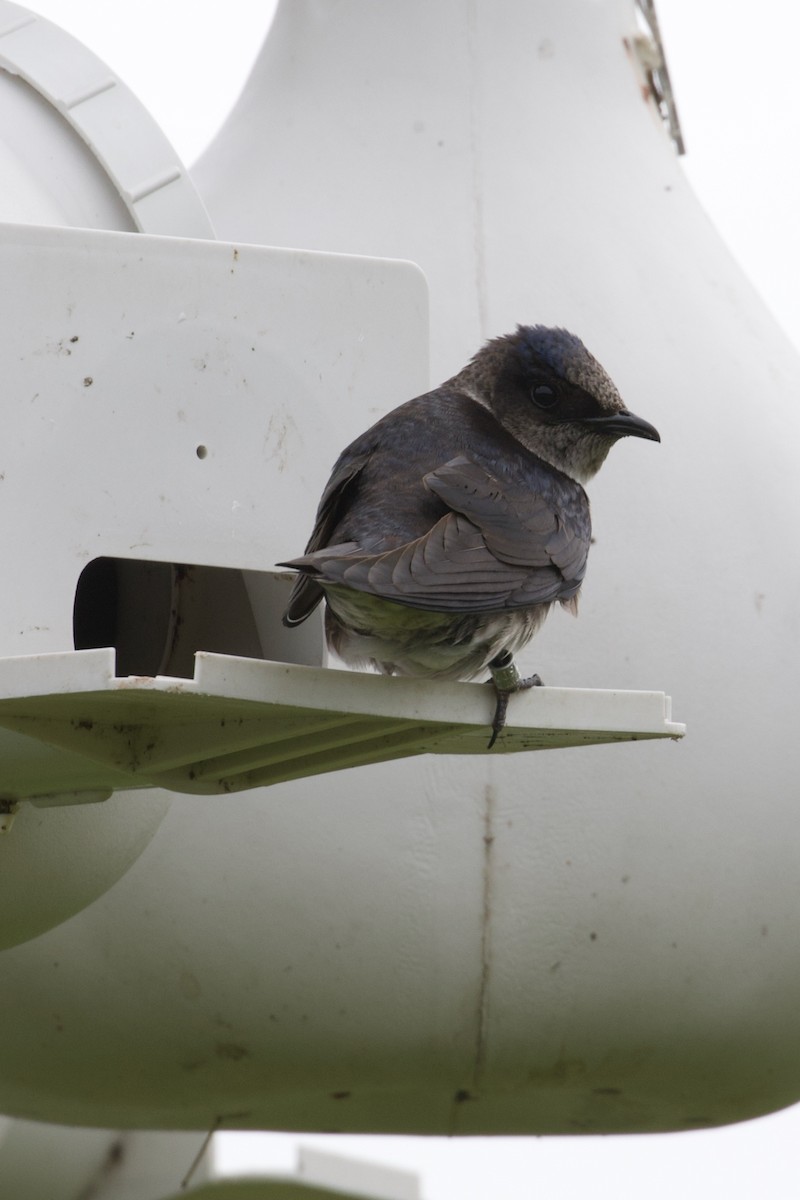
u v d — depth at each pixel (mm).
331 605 8016
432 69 12867
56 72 10969
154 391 9219
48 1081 12297
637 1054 12094
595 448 9180
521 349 9125
